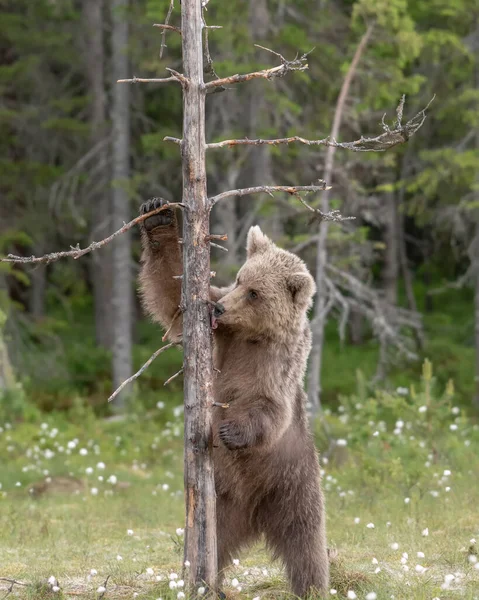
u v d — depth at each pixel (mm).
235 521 6699
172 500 13141
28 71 25234
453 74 22828
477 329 23625
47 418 19922
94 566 8250
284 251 6793
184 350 6184
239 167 20188
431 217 25422
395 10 16891
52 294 35156
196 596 6047
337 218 6211
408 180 23391
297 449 6785
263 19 18953
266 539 6930
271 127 19719
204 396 6129
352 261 18016
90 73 25688
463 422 14266
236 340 6566
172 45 20125
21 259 5762
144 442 18391
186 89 6133
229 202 20422
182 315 6359
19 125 25984
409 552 8594
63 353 26594
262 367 6410
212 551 6180
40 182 25516
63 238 30078
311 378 16672
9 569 8172
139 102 25938
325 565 6863
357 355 29109
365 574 7512
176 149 21594
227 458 6570
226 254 19734
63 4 25031
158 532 10625
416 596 6750
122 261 23891
